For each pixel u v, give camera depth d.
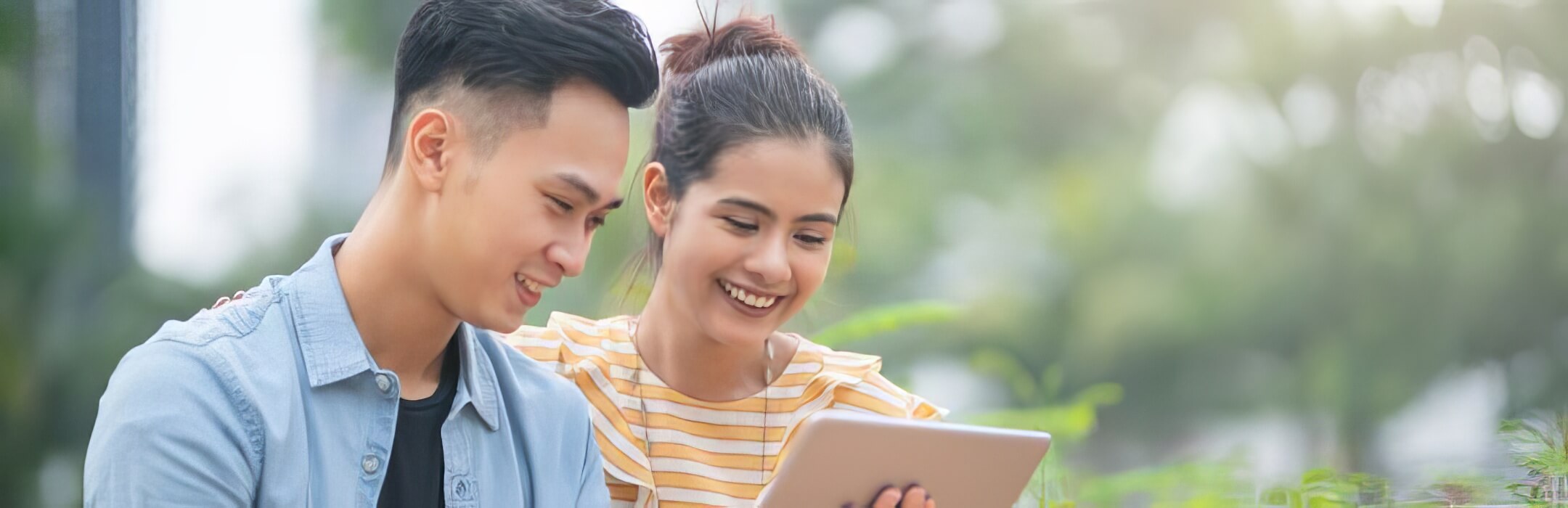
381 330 1.89
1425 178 11.94
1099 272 12.30
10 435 5.22
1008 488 2.23
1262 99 12.45
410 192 1.85
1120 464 12.05
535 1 1.84
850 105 12.53
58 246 5.23
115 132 5.29
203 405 1.74
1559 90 11.77
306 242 6.57
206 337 1.79
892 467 2.10
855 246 3.09
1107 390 4.10
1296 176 12.18
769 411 2.61
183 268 6.01
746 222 2.38
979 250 12.19
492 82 1.81
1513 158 11.84
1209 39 12.50
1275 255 12.18
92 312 5.45
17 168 5.10
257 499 1.78
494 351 2.06
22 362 5.20
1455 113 11.92
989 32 12.81
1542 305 11.70
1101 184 12.41
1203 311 12.10
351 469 1.83
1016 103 12.64
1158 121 12.52
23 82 5.04
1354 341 11.98
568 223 1.84
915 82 12.62
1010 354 11.97
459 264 1.83
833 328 3.55
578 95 1.83
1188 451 11.67
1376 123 12.23
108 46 5.18
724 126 2.39
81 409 5.38
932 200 12.18
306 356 1.84
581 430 2.11
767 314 2.44
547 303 5.82
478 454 1.95
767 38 2.54
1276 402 12.02
